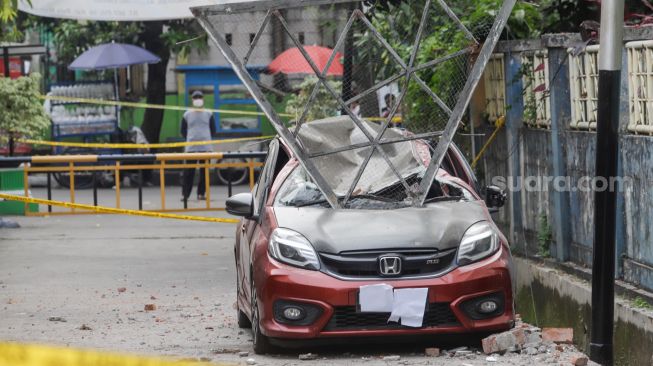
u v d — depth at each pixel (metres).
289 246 16.23
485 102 24.69
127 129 54.66
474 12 23.09
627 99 17.22
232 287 24.64
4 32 35.19
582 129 19.47
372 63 24.88
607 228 15.52
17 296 23.45
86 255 29.64
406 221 16.67
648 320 15.42
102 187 51.34
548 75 20.72
